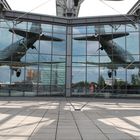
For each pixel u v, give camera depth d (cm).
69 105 2561
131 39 3750
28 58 3775
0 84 3656
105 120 1516
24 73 3741
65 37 3959
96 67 3847
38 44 3834
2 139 972
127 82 3709
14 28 3747
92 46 3894
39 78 3797
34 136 1029
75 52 3931
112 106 2541
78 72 3897
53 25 3925
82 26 3944
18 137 1009
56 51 3900
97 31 3888
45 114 1775
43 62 3828
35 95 3766
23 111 1945
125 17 3759
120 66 3756
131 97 3675
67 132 1123
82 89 3862
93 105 2630
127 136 1043
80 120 1502
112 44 3819
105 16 3847
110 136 1043
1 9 3647
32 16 3825
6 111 1936
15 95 3697
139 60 3694
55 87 3853
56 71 3872
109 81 3781
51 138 996
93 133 1105
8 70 3694
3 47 3700
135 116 1720
